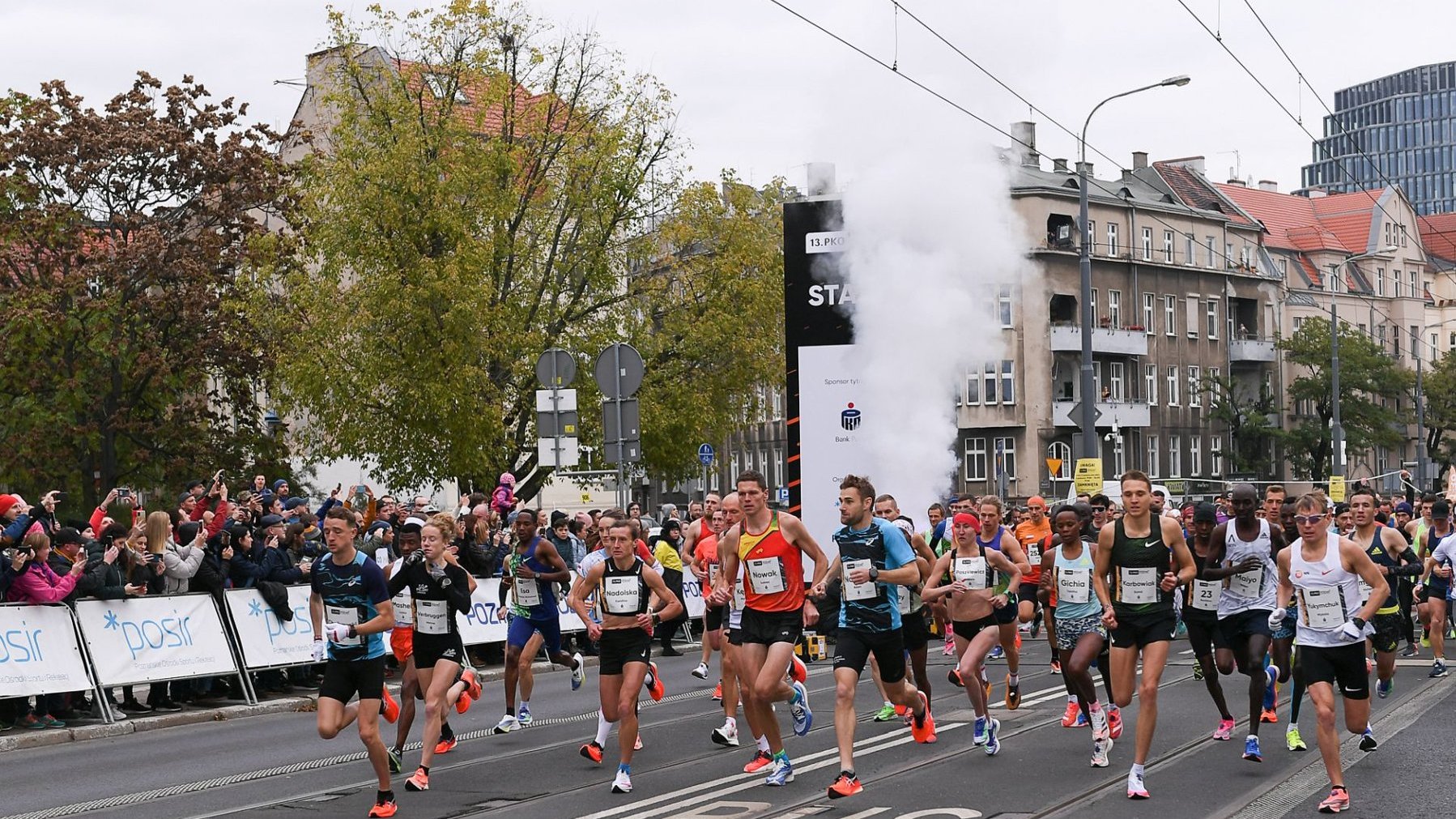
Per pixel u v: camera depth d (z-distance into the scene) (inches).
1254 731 446.0
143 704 646.5
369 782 432.8
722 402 1333.7
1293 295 3134.8
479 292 1154.0
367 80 1257.4
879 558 411.5
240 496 743.7
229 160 1494.8
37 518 595.2
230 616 656.4
